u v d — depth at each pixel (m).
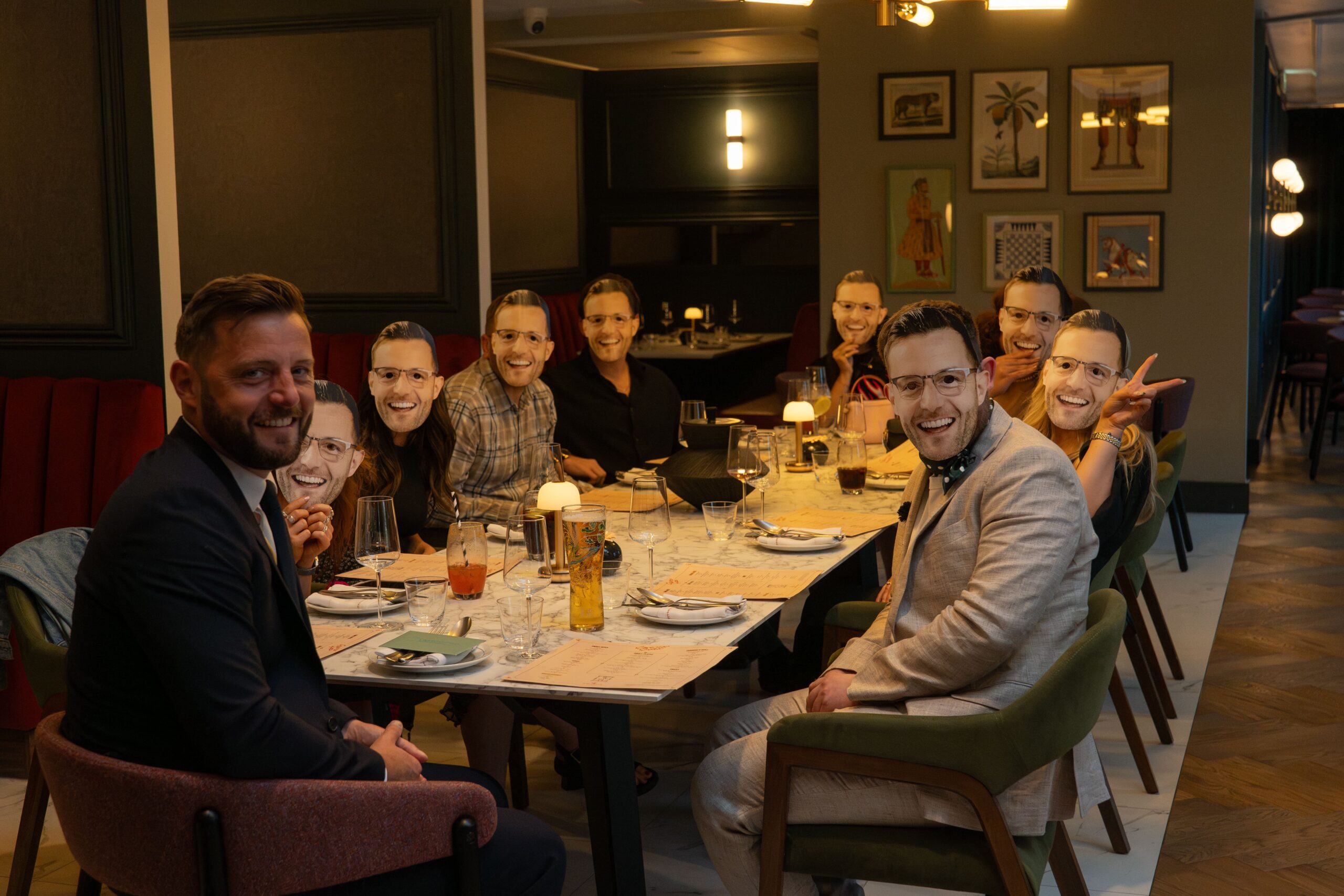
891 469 4.01
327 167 5.54
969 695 2.19
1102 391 2.92
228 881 1.67
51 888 2.92
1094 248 7.08
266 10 5.51
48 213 4.14
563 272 10.09
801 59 9.50
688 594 2.64
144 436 3.94
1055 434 3.03
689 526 3.40
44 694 2.53
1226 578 5.71
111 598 1.66
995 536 2.18
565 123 10.00
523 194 9.40
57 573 2.69
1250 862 3.01
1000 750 1.96
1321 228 15.41
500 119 9.02
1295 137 15.37
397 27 5.38
